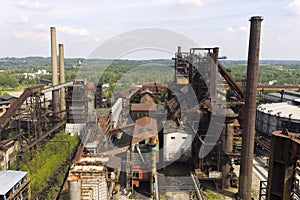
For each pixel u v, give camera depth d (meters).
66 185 19.97
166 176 22.73
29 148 25.83
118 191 21.05
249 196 20.67
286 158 8.95
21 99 27.77
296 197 15.91
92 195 17.09
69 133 31.34
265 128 34.31
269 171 9.48
